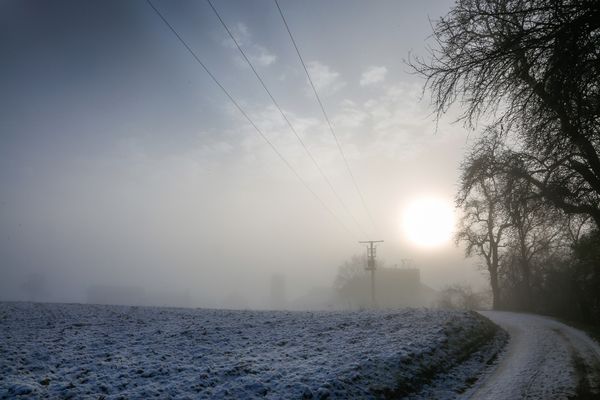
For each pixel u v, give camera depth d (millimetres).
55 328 21141
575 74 6332
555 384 12102
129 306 34156
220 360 13703
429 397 11258
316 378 10984
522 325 29484
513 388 11820
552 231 22406
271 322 24016
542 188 12859
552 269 46406
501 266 53500
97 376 11414
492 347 19234
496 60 7234
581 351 17812
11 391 9781
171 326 22359
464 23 7680
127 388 10406
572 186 13195
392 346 15359
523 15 6828
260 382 10625
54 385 10414
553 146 7906
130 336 18953
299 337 18766
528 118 7648
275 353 14906
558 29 6355
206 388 10344
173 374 11719
